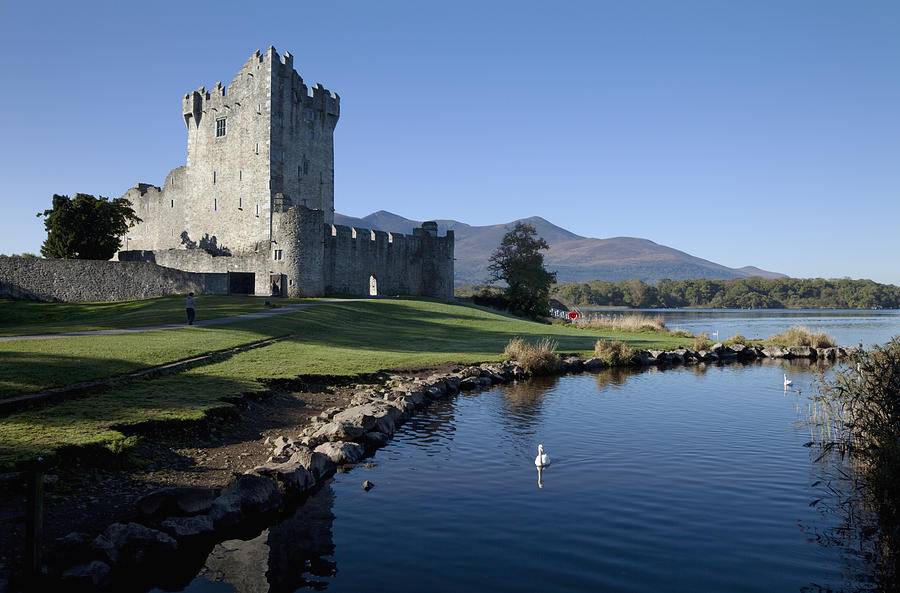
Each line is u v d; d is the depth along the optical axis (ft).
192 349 79.46
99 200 241.55
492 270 311.68
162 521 33.55
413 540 34.58
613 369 122.42
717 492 43.57
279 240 202.28
